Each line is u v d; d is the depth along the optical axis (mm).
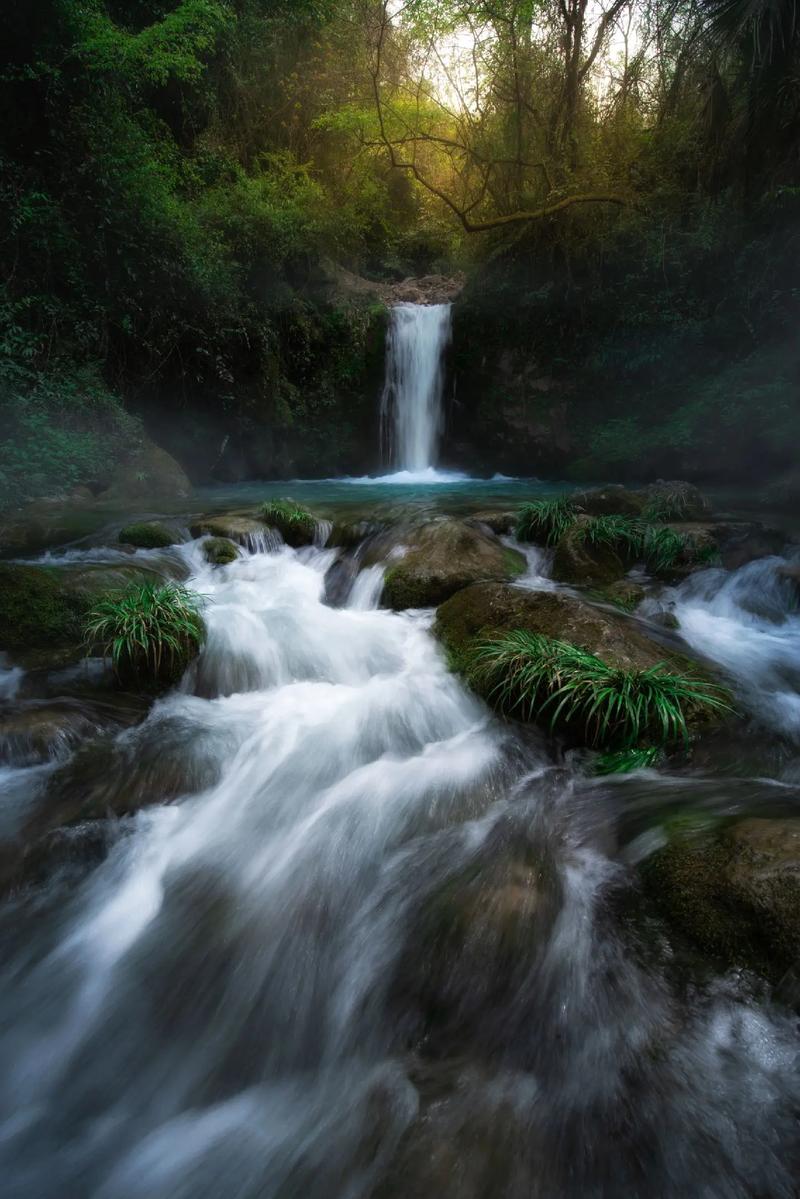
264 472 16188
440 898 3117
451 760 4270
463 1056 2570
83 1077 2730
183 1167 2365
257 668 5469
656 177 14859
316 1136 2387
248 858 3600
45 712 4641
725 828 3092
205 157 16594
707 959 2609
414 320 17391
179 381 14328
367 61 19219
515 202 16750
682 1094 2270
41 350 11727
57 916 3350
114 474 11742
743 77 11602
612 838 3316
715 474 12992
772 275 12398
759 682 5031
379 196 21391
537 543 7797
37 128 12484
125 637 5145
